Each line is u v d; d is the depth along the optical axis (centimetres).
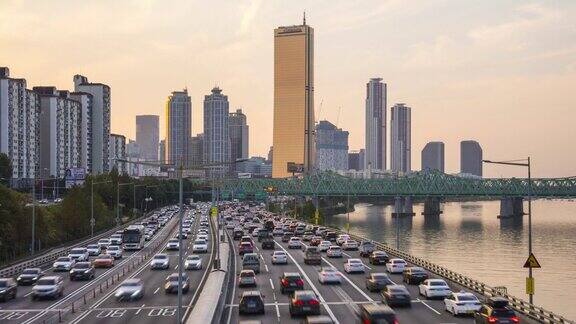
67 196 13975
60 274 8119
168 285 6369
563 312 8894
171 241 11469
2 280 6134
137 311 5388
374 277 6419
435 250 17075
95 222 15138
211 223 19188
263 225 17100
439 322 4741
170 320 4962
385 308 4072
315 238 12256
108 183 19562
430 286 5847
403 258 9156
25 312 5412
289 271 8131
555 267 13800
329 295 6156
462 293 5122
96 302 5881
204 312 5091
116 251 10000
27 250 10638
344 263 8950
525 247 18038
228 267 8550
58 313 5294
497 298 4566
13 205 9994
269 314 5141
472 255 15925
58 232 12606
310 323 3781
